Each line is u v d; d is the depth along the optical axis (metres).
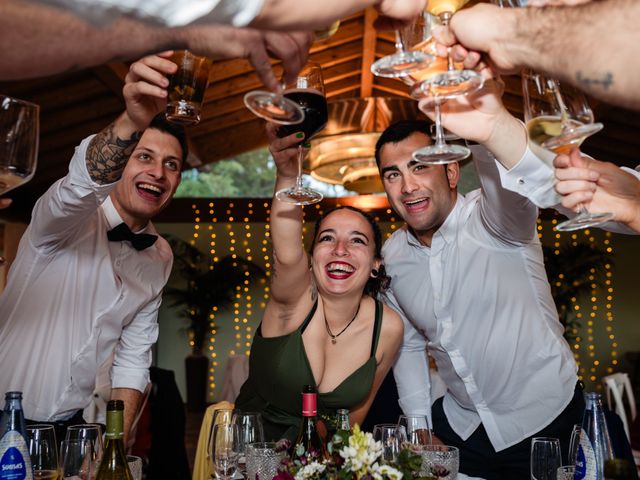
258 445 1.56
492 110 1.33
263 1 0.76
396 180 2.25
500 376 2.28
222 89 7.55
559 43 0.89
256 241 10.83
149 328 2.49
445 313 2.32
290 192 1.50
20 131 1.21
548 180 1.41
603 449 1.42
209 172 10.18
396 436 1.59
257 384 2.23
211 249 10.87
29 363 2.13
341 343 2.22
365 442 1.28
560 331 2.34
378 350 2.28
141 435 3.17
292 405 2.19
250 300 10.72
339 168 4.95
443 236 2.30
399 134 2.22
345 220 2.18
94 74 5.86
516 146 1.37
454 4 1.10
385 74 1.12
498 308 2.25
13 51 0.73
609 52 0.83
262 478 1.51
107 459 1.46
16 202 7.78
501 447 2.29
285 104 0.97
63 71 0.78
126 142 1.74
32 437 1.43
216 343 10.69
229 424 1.65
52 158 7.44
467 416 2.41
